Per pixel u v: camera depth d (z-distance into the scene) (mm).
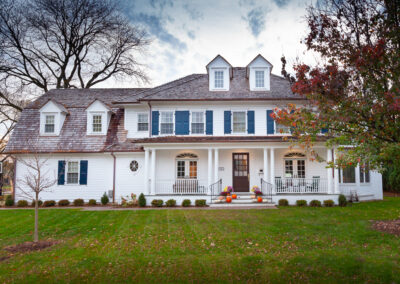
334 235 8930
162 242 8539
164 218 12219
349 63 7766
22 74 27203
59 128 18969
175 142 16672
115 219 12180
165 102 18391
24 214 13797
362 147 7551
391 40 7500
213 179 18422
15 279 6008
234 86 19547
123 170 18094
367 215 12383
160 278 5949
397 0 7312
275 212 13281
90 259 7105
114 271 6344
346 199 16984
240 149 18484
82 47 30359
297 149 18031
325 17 8102
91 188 18125
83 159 18312
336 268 6262
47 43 28766
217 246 8016
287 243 8195
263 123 18297
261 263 6621
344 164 8383
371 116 7203
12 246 8406
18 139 18531
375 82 7301
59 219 12406
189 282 5766
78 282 5840
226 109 18469
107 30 31031
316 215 12391
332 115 7512
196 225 10664
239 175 18391
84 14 29359
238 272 6172
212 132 18250
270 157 17344
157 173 18469
